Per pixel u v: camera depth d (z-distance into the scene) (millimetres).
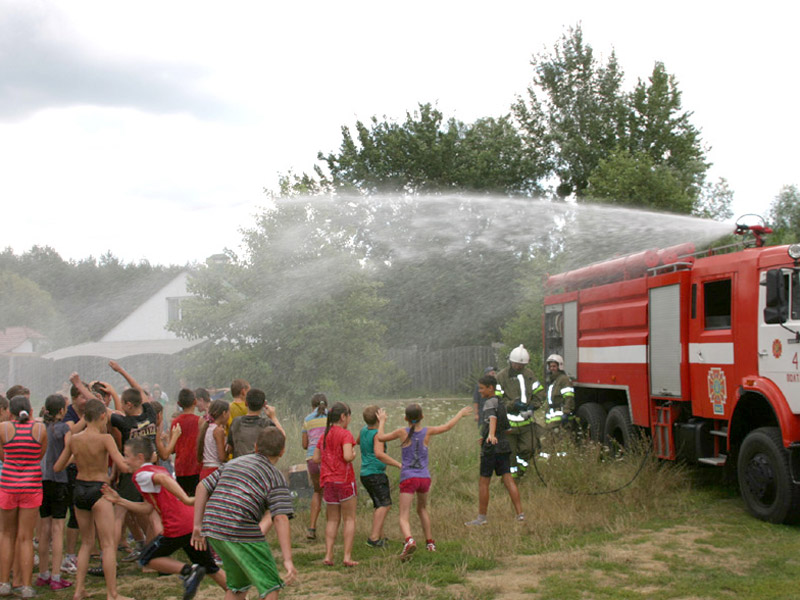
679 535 7082
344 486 6746
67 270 44594
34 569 7234
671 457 9102
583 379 11586
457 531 7727
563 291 12648
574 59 32906
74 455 5973
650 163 25219
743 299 7820
